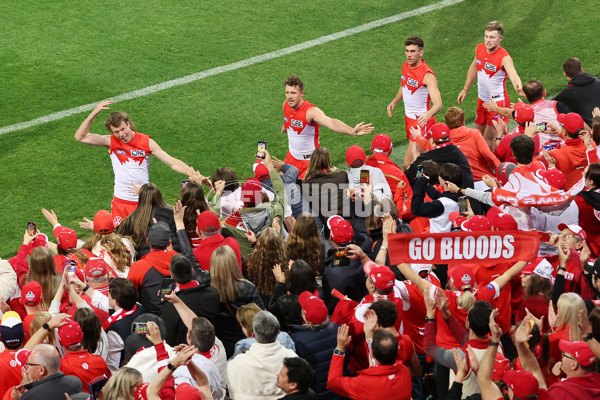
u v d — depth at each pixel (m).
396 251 7.34
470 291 7.25
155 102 15.53
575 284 8.12
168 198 13.02
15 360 6.91
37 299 7.79
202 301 7.53
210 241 8.49
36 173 13.55
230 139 14.54
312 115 12.19
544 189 9.18
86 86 15.92
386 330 6.47
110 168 13.73
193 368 6.32
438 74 16.52
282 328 7.67
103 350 7.20
